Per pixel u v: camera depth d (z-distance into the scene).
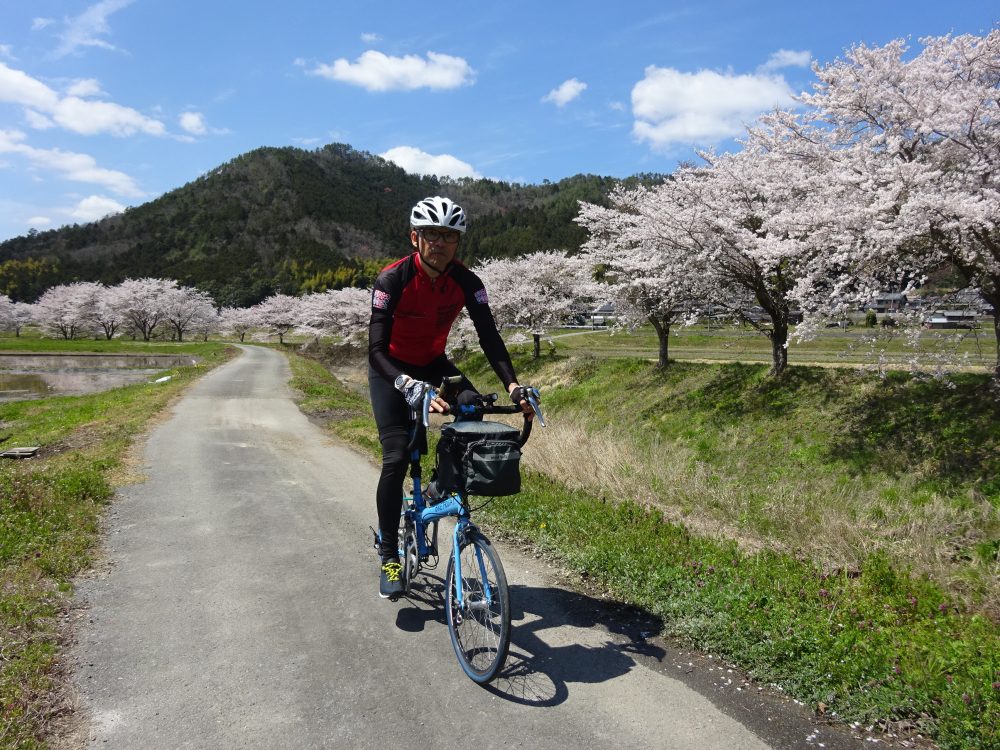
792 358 20.23
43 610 3.80
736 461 12.48
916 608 3.84
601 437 9.34
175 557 4.93
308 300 67.81
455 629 3.31
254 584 4.41
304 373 30.56
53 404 21.50
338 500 6.83
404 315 3.63
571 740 2.72
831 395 13.22
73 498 6.19
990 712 2.67
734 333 31.86
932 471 9.94
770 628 3.51
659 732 2.78
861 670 3.09
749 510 6.45
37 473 6.80
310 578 4.53
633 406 17.17
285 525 5.84
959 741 2.60
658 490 7.00
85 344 70.31
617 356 23.88
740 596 3.86
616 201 19.61
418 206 3.42
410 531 3.74
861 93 10.97
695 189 14.71
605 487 7.00
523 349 31.80
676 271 15.12
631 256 16.95
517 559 4.95
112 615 3.88
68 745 2.64
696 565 4.38
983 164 9.91
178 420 13.48
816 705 2.96
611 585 4.34
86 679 3.15
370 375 3.79
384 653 3.46
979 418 10.48
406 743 2.69
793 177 12.56
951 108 9.76
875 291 10.69
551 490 6.55
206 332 97.38
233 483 7.54
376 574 4.63
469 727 2.80
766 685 3.15
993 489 8.93
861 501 8.04
